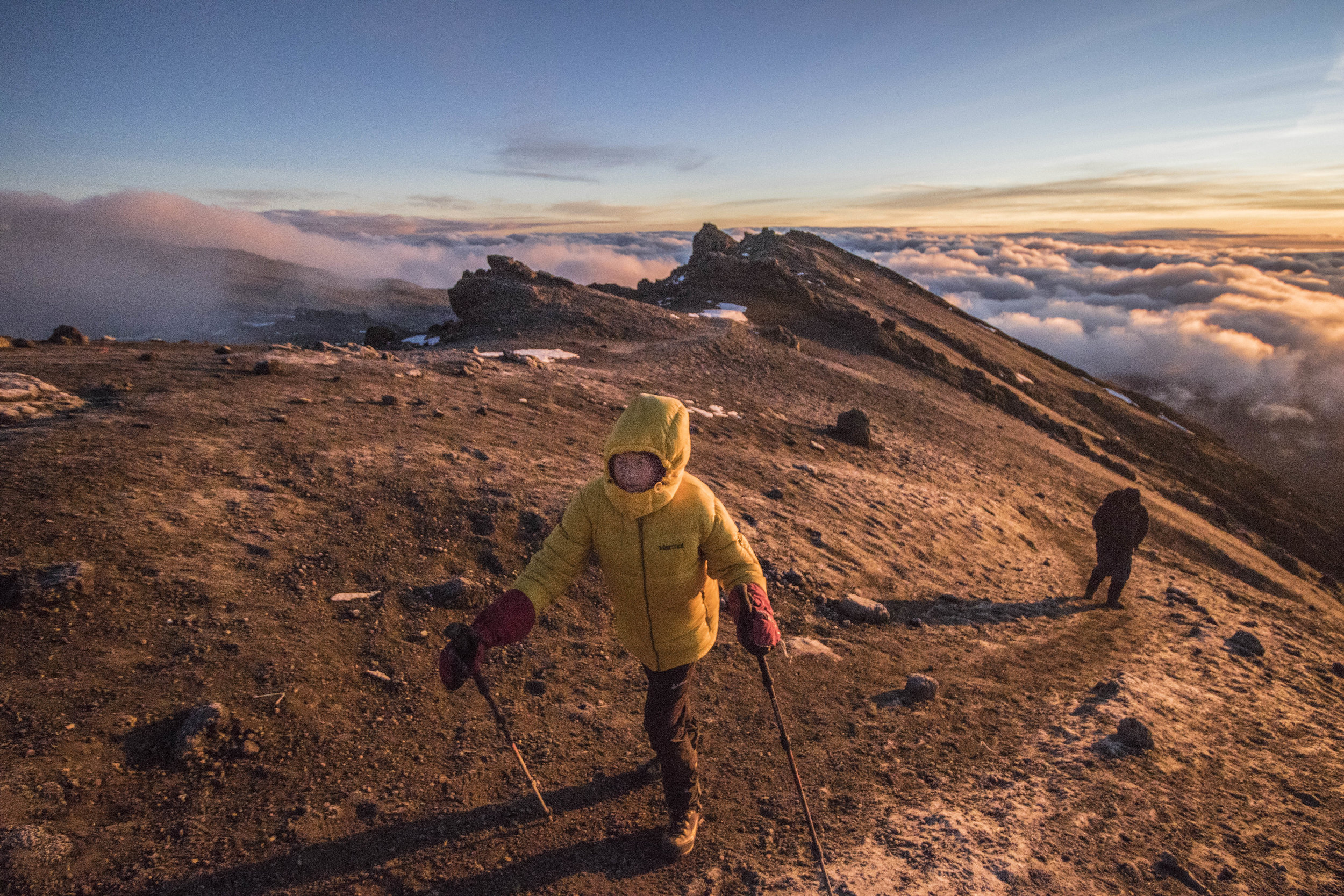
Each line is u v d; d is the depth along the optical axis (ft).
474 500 21.09
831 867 9.80
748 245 264.31
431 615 15.60
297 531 17.44
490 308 98.43
